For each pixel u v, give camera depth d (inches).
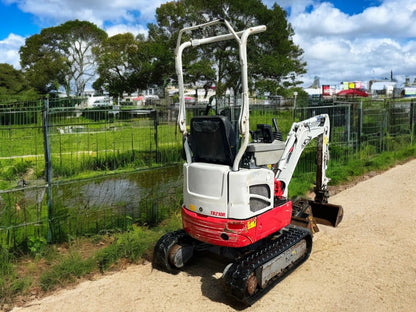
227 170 166.4
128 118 373.1
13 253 206.1
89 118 393.1
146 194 269.9
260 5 1360.7
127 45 2129.7
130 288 183.9
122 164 339.0
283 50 1462.8
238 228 164.4
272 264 174.6
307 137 233.0
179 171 290.5
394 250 220.7
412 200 315.3
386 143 510.3
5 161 345.7
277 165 211.5
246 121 158.6
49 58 2150.6
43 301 173.8
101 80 2140.7
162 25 1476.4
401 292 175.9
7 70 1930.4
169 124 343.6
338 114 471.8
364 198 324.8
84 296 177.8
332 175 382.6
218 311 163.6
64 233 228.7
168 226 247.0
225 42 1373.0
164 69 1489.9
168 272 199.5
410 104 559.5
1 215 223.1
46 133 219.3
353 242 233.6
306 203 253.4
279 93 1405.0
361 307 164.6
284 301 169.8
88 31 2178.9
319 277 191.3
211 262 210.1
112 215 246.4
